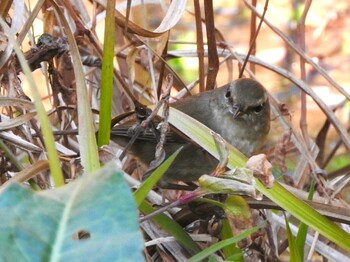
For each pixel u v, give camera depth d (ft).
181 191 32.27
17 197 12.40
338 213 24.71
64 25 24.82
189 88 34.86
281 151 31.27
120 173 12.80
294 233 27.86
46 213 12.41
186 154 30.91
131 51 30.58
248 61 35.40
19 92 25.41
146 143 30.32
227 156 20.07
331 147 48.34
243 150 34.40
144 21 33.71
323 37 63.82
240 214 21.40
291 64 59.00
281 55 59.41
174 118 24.67
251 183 19.20
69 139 29.94
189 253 24.57
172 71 31.71
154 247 25.13
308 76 59.16
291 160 38.55
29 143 24.71
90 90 32.91
